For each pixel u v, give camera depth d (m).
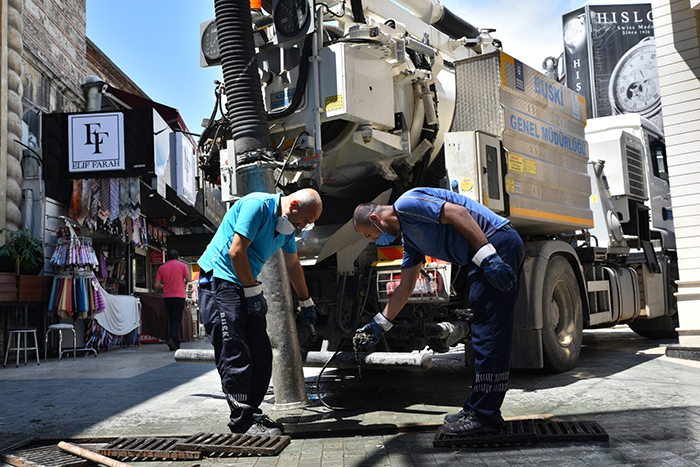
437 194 3.32
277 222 3.46
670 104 6.78
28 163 9.76
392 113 4.59
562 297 5.62
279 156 4.43
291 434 3.38
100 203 9.88
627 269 7.63
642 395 4.20
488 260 3.04
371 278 4.46
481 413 3.10
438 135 5.04
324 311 4.81
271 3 4.65
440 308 4.60
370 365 3.91
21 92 9.58
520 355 5.08
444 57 5.92
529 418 3.42
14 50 9.39
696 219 6.53
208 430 3.65
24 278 8.72
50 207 9.92
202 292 3.62
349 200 5.23
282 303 4.05
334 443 3.21
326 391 4.82
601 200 7.36
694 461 2.59
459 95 5.13
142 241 11.30
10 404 4.87
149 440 3.32
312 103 4.28
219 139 4.91
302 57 4.28
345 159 4.79
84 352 10.02
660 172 8.89
